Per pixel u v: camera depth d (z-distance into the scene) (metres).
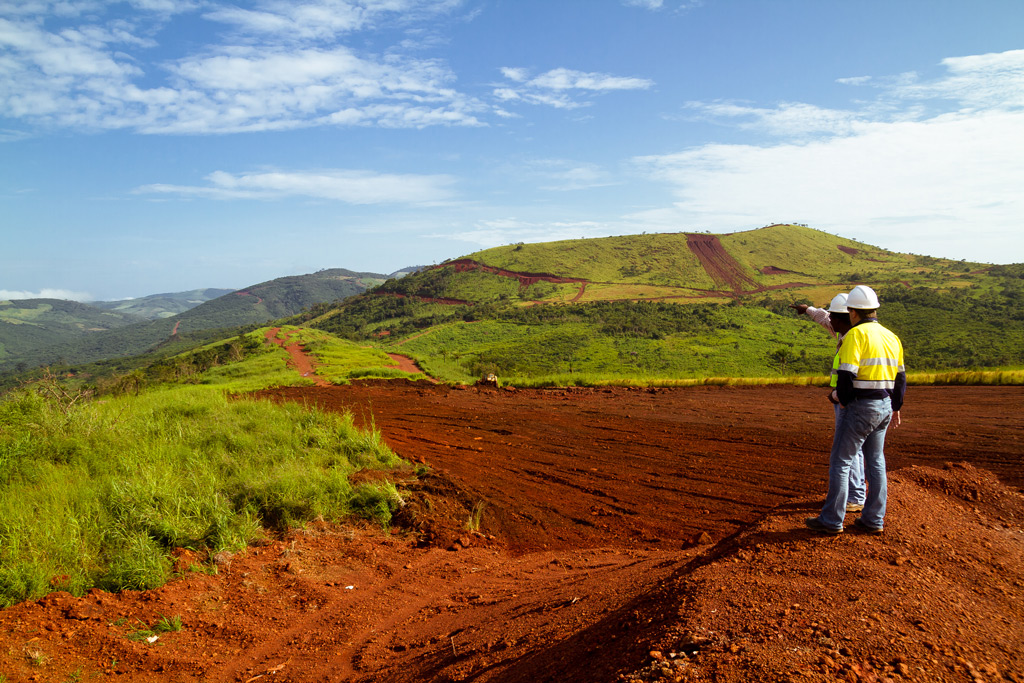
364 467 8.59
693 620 2.88
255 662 4.12
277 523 6.73
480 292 161.00
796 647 2.50
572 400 17.25
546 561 6.00
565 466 9.30
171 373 50.38
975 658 2.53
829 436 10.34
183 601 4.99
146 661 4.04
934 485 5.63
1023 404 12.51
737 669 2.29
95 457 7.87
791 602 3.05
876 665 2.37
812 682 2.16
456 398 18.89
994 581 3.61
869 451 4.21
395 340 124.56
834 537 4.14
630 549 6.06
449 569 5.96
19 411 9.14
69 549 5.27
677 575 4.14
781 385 19.25
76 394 10.09
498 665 3.30
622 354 85.50
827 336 90.69
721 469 8.60
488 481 8.60
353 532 6.78
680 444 10.41
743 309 109.94
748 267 174.12
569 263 181.12
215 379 39.78
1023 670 2.51
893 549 3.88
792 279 161.50
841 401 4.09
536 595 4.82
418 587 5.56
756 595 3.16
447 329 122.44
